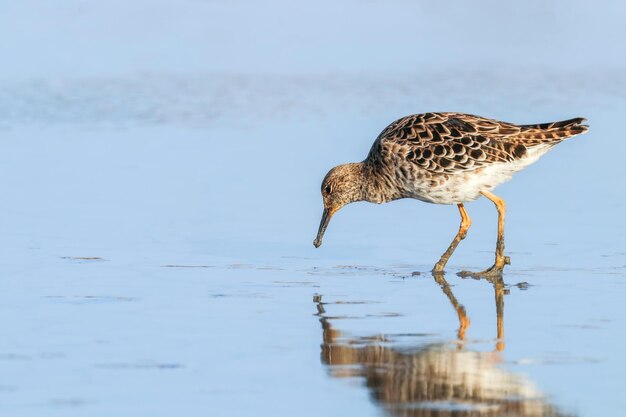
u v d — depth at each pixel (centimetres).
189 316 1278
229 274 1491
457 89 2664
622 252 1592
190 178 1997
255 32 3250
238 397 1011
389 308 1330
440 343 1177
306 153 2155
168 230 1705
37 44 3045
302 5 3522
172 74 2822
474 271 1523
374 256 1609
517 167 1552
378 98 2578
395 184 1609
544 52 3092
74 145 2200
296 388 1035
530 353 1141
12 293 1365
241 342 1177
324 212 1662
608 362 1108
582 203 1855
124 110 2486
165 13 3391
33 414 962
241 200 1883
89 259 1536
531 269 1521
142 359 1114
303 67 2912
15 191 1886
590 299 1359
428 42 3197
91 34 3175
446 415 968
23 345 1154
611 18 3462
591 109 2462
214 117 2438
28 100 2547
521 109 2453
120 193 1895
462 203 1589
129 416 962
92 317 1266
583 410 980
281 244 1664
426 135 1567
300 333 1214
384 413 976
